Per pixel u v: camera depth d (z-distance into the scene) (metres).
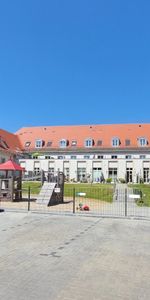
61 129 84.31
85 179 75.00
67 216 18.92
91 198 29.78
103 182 71.88
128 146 76.50
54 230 13.95
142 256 9.70
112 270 8.25
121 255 9.79
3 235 12.57
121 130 80.44
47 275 7.73
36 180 53.50
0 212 20.12
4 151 70.56
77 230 14.11
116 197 29.69
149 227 15.48
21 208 21.69
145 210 21.67
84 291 6.74
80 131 82.56
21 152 80.62
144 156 75.38
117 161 76.25
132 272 8.12
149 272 8.14
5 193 26.38
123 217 18.55
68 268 8.34
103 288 6.95
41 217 18.22
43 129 85.62
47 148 80.38
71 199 28.83
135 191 33.75
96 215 19.16
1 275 7.67
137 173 74.75
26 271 8.02
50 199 24.20
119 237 12.67
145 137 77.12
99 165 77.00
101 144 78.38
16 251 10.01
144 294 6.65
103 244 11.27
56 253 9.86
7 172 29.75
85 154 78.25
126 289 6.92
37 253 9.80
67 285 7.07
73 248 10.56
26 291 6.66
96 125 83.38
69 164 78.50
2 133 78.69
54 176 28.02
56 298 6.32
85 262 8.94
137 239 12.32
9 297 6.32
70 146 79.75
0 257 9.28
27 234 12.84
